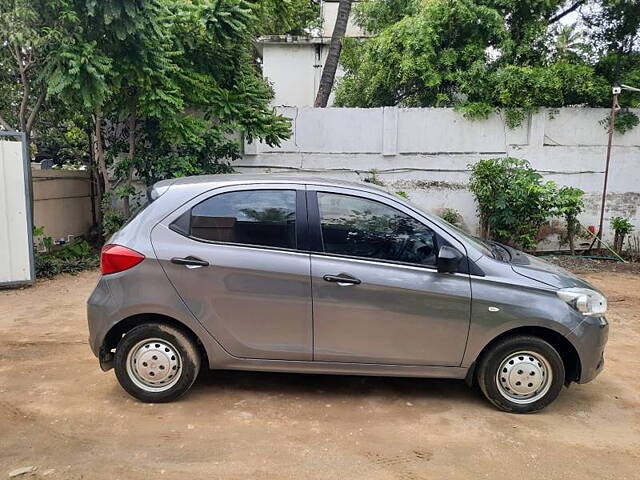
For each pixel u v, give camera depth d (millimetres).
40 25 7020
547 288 3670
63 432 3408
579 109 9836
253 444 3277
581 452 3264
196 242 3719
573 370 3791
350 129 10055
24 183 7145
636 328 5887
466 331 3648
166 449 3209
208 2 7910
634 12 10328
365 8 13633
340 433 3434
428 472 3010
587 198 10008
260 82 10391
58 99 8148
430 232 3744
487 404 3906
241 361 3746
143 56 7520
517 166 9539
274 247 3713
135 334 3732
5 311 6191
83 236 10625
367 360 3705
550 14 10883
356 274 3629
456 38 10320
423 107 10648
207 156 9484
